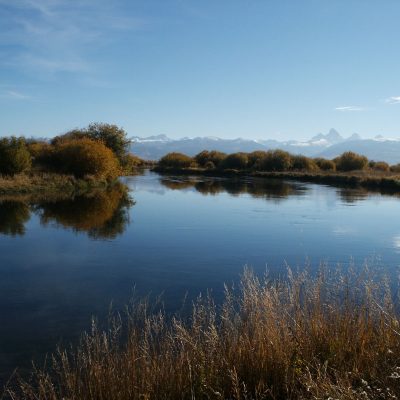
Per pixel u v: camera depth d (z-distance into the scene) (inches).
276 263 629.3
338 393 178.4
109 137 2431.1
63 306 434.9
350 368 217.0
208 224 965.8
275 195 1653.5
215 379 217.0
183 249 713.0
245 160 3582.7
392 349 221.3
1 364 305.3
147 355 239.1
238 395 193.0
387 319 250.7
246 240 794.8
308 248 733.3
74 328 375.2
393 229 923.4
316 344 238.7
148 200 1429.6
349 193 1777.8
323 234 860.6
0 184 1459.2
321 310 265.1
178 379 213.6
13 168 1654.8
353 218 1076.5
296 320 252.2
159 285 511.5
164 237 812.0
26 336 358.3
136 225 941.2
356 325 248.2
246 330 247.1
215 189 1919.3
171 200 1439.5
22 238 781.3
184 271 577.9
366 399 174.4
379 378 196.9
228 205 1316.4
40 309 426.3
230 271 579.8
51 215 1041.5
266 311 245.3
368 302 272.5
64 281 525.3
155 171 3767.2
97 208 1188.5
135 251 691.4
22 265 599.5
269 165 3388.3
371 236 847.1
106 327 371.6
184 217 1065.5
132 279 536.4
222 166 3654.0
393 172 3036.4
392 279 484.1
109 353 251.6
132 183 2274.9
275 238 816.9
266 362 221.6
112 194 1583.4
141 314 400.8
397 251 719.7
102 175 1945.1
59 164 1947.6
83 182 1754.4
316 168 3437.5
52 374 282.5
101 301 451.2
